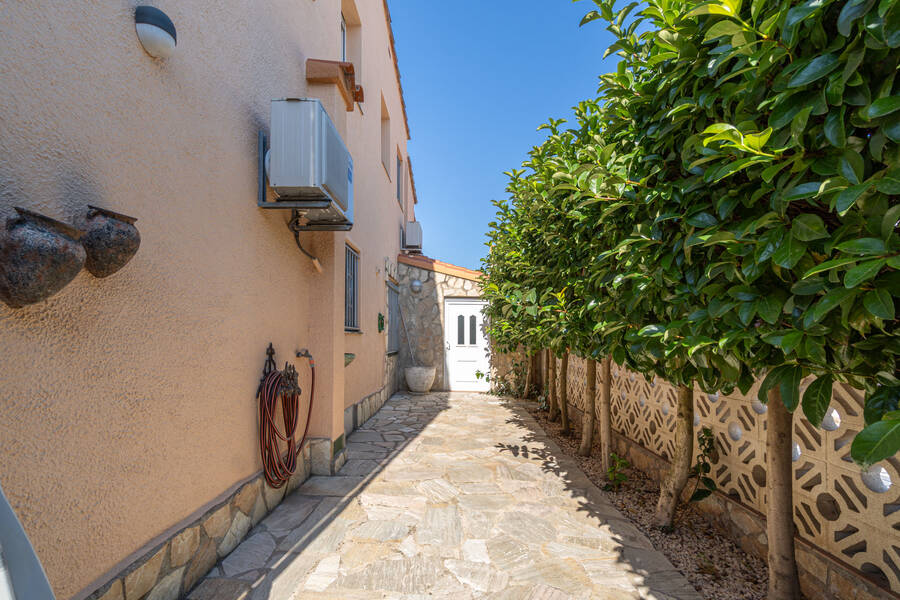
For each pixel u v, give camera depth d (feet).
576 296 10.64
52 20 4.65
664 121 5.82
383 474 12.76
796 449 7.49
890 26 2.73
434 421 20.74
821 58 3.22
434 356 31.45
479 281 23.73
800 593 6.90
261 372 9.62
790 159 3.46
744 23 3.61
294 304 11.58
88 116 5.08
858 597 5.98
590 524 9.55
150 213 6.12
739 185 4.84
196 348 7.20
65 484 4.75
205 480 7.43
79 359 4.95
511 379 30.35
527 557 8.11
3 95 4.17
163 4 6.45
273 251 10.26
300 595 6.84
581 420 19.17
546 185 10.32
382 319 24.77
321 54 13.88
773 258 3.62
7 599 2.48
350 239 17.43
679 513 10.16
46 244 3.89
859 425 6.22
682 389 9.21
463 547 8.47
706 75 4.83
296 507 10.23
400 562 7.88
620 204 6.37
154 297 6.18
